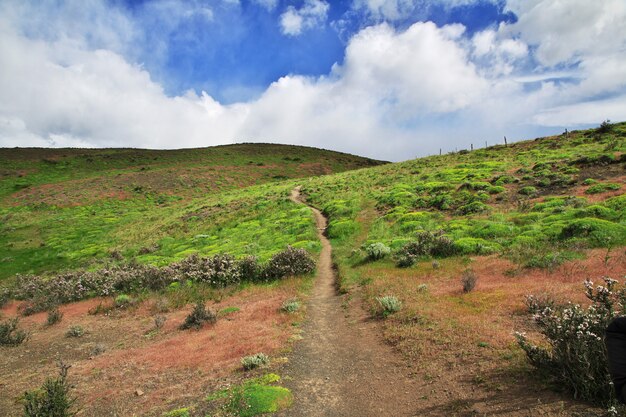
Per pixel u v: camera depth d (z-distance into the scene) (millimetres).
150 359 11156
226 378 8828
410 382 7754
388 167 73188
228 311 16203
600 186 28141
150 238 46000
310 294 18609
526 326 9320
